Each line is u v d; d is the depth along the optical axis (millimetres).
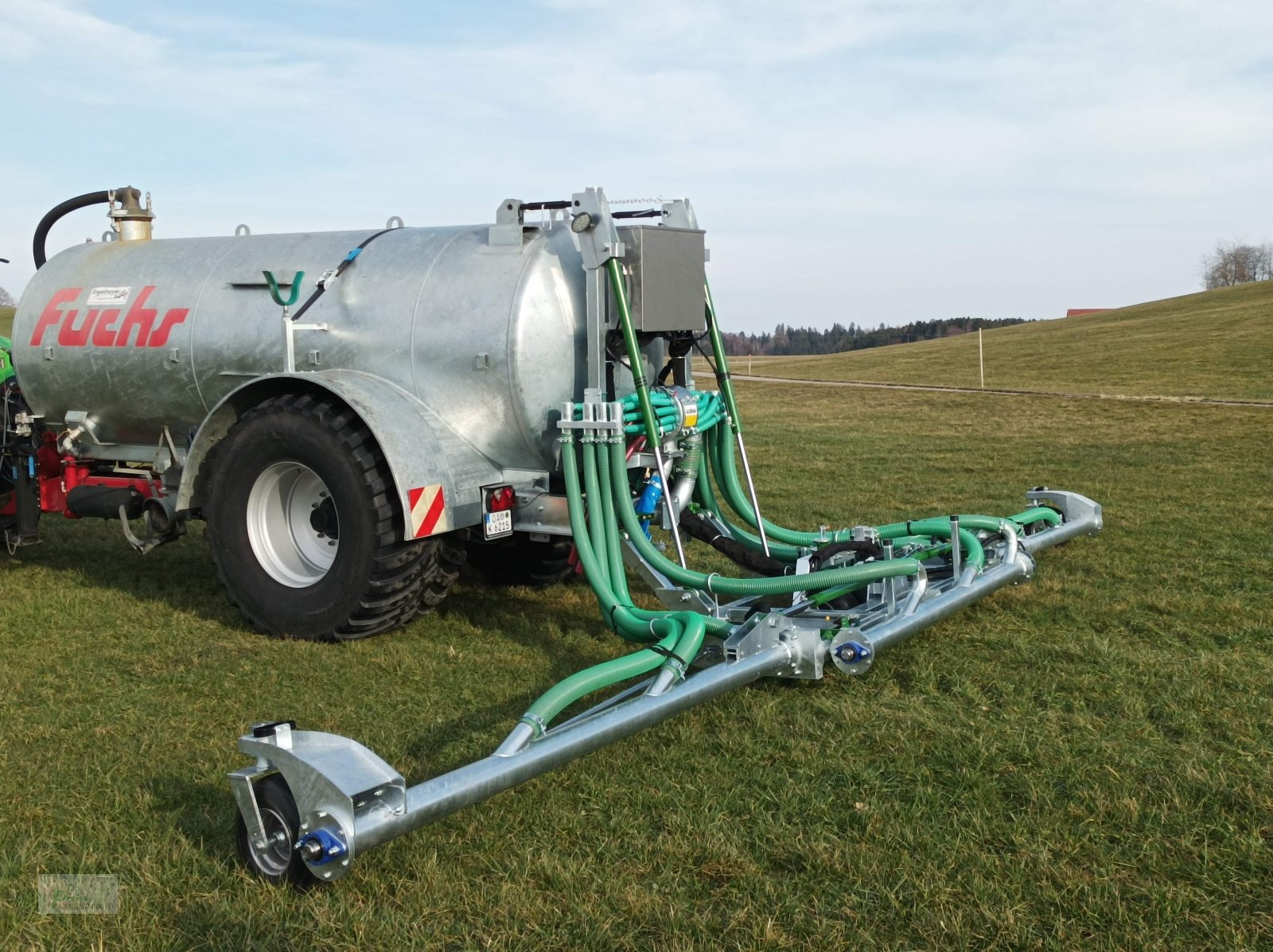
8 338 7633
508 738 3227
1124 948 2602
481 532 5207
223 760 3715
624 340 5027
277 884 2902
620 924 2715
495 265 5035
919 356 42125
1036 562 6504
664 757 3660
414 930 2684
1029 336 48406
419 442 4816
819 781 3494
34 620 5504
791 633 4113
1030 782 3443
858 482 10562
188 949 2645
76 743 3893
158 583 6340
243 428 5043
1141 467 11438
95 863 3035
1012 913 2713
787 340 115562
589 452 4754
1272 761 3607
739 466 11773
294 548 5270
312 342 5332
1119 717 4016
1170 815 3227
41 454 6504
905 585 4750
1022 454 12914
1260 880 2885
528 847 3078
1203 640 4961
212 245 5980
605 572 4730
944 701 4172
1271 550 6867
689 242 5199
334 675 4605
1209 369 28422
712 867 2961
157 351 5801
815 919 2717
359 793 2701
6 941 2682
